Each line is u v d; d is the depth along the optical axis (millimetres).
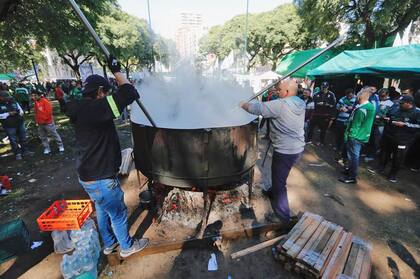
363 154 4938
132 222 2582
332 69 5895
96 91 1694
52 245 2340
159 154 2188
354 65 5340
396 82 6230
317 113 5473
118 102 1611
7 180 3494
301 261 1905
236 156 2250
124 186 3453
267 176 3713
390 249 2320
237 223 2539
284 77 2111
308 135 5781
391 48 4910
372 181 3754
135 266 2072
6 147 5574
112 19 14734
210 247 2283
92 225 2352
